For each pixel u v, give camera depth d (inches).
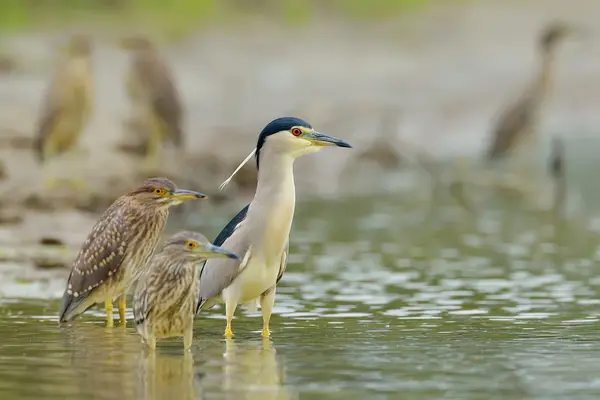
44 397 315.6
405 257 597.0
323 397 317.4
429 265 571.8
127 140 895.1
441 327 420.8
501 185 866.1
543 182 885.8
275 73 1316.4
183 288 373.7
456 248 627.5
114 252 427.2
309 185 890.7
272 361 362.9
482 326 422.6
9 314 440.1
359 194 852.6
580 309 458.0
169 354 374.6
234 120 1113.4
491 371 347.9
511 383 332.2
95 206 703.1
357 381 335.3
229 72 1305.4
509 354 372.2
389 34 1481.3
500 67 1326.3
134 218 429.1
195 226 682.2
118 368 353.1
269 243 410.0
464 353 373.7
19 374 342.3
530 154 985.5
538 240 656.4
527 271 554.6
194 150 916.0
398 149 1037.8
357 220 731.4
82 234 597.3
